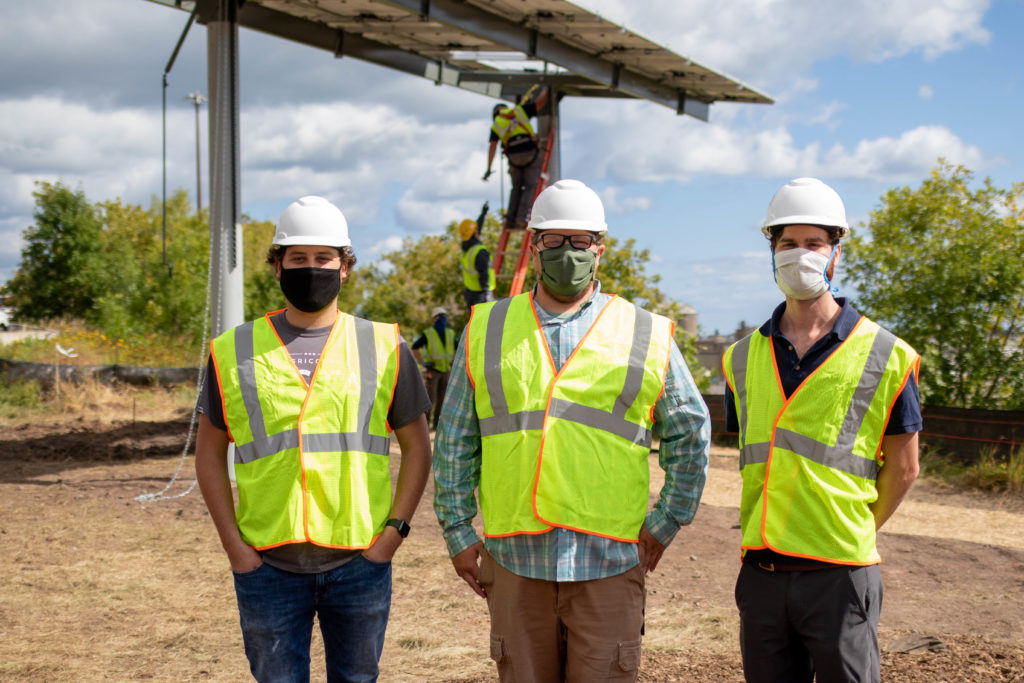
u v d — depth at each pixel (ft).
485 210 43.24
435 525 26.05
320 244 10.07
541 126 45.55
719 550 24.53
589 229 9.82
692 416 9.98
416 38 39.88
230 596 19.57
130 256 100.94
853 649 9.43
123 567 21.34
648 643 16.97
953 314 46.16
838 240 10.09
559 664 9.88
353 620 10.11
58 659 15.69
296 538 9.74
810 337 10.08
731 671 14.99
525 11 35.22
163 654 16.16
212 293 30.14
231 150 30.07
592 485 9.55
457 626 17.99
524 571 9.59
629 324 10.08
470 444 10.27
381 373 10.34
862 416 9.71
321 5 35.04
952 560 24.40
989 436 38.42
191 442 41.24
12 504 27.02
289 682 9.97
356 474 10.02
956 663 14.89
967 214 47.42
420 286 79.56
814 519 9.56
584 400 9.71
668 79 45.14
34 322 97.40
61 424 46.11
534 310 10.13
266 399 10.02
